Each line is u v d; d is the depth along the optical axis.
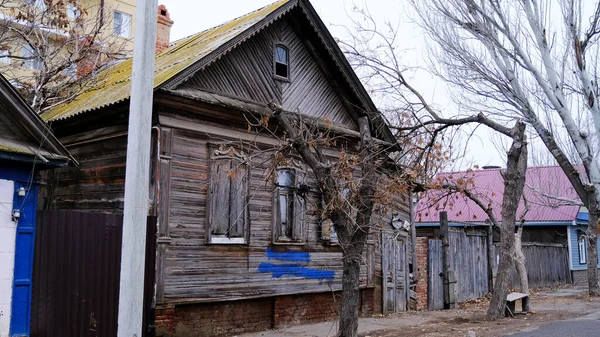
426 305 16.70
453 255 17.94
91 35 17.80
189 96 11.08
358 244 9.97
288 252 13.17
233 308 11.91
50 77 14.49
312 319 13.69
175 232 10.90
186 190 11.21
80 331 9.38
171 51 14.57
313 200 13.75
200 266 11.25
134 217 6.39
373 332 12.23
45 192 13.23
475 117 13.83
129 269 6.34
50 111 13.73
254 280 12.28
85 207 12.13
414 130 15.13
